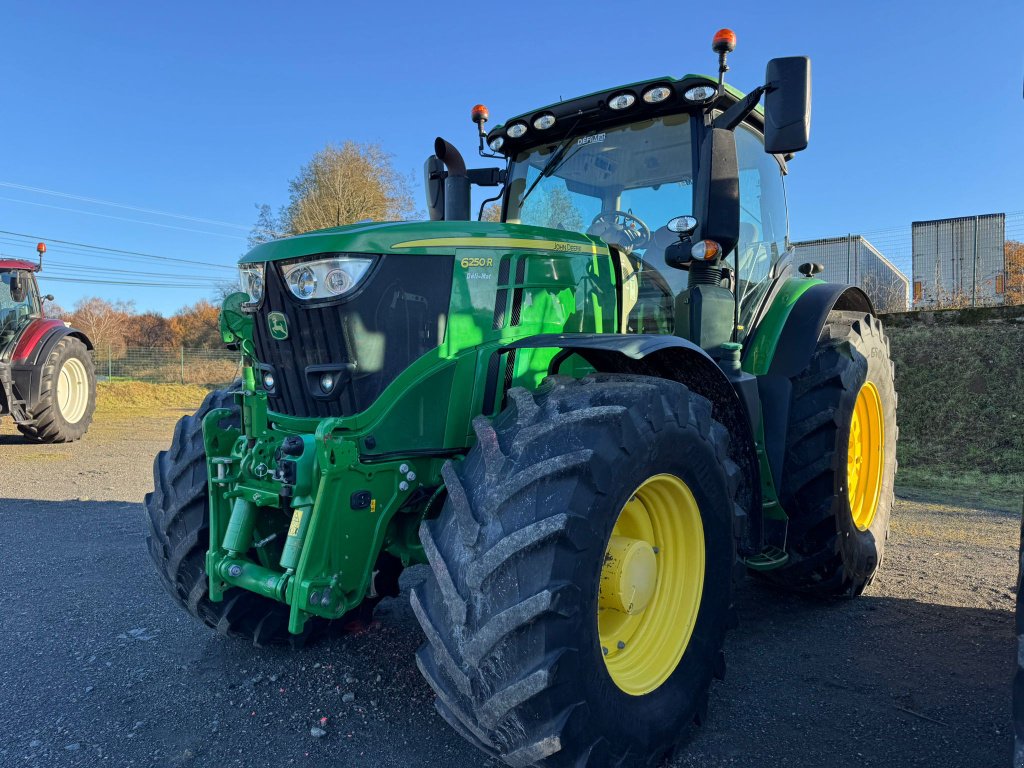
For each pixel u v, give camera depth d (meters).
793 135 2.62
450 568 1.95
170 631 3.22
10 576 3.97
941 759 2.21
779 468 3.18
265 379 2.64
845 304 4.28
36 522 5.19
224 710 2.54
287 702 2.59
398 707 2.56
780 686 2.72
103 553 4.41
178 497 2.78
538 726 1.84
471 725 1.90
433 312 2.48
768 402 3.25
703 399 2.43
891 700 2.60
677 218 3.06
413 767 2.19
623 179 3.45
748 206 3.64
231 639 3.07
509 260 2.66
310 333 2.43
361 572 2.34
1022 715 1.54
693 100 3.19
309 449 2.29
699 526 2.40
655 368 2.63
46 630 3.23
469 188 3.69
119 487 6.57
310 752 2.27
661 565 2.42
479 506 1.99
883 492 3.98
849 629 3.27
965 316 7.06
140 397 16.03
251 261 2.57
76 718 2.48
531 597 1.83
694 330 2.95
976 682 2.73
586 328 2.93
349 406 2.38
